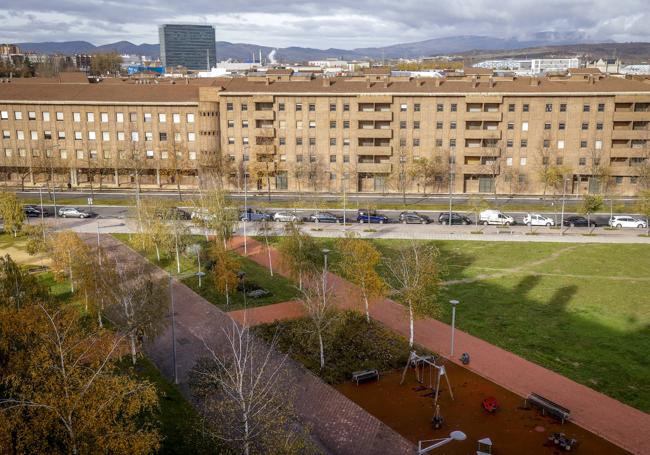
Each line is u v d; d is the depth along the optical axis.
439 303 57.53
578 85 112.19
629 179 110.75
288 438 31.06
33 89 123.12
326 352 47.34
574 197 109.81
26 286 43.72
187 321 54.75
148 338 45.44
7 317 35.50
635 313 54.56
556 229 86.94
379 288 51.84
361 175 116.94
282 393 38.53
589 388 41.66
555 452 34.53
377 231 85.75
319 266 61.09
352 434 36.66
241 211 92.38
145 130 118.69
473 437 36.16
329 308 47.91
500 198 109.31
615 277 64.62
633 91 107.50
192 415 37.66
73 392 27.64
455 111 111.19
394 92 111.44
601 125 109.44
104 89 123.31
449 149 112.62
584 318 53.75
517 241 79.88
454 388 42.16
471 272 66.94
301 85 117.50
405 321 53.91
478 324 52.94
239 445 30.17
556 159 111.12
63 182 120.12
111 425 28.22
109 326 50.97
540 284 62.78
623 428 36.88
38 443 26.45
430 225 89.75
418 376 43.66
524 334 50.69
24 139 119.88
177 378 43.62
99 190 116.88
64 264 58.28
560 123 110.00
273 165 114.75
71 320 35.75
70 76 134.38
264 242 81.56
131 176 121.50
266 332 51.22
